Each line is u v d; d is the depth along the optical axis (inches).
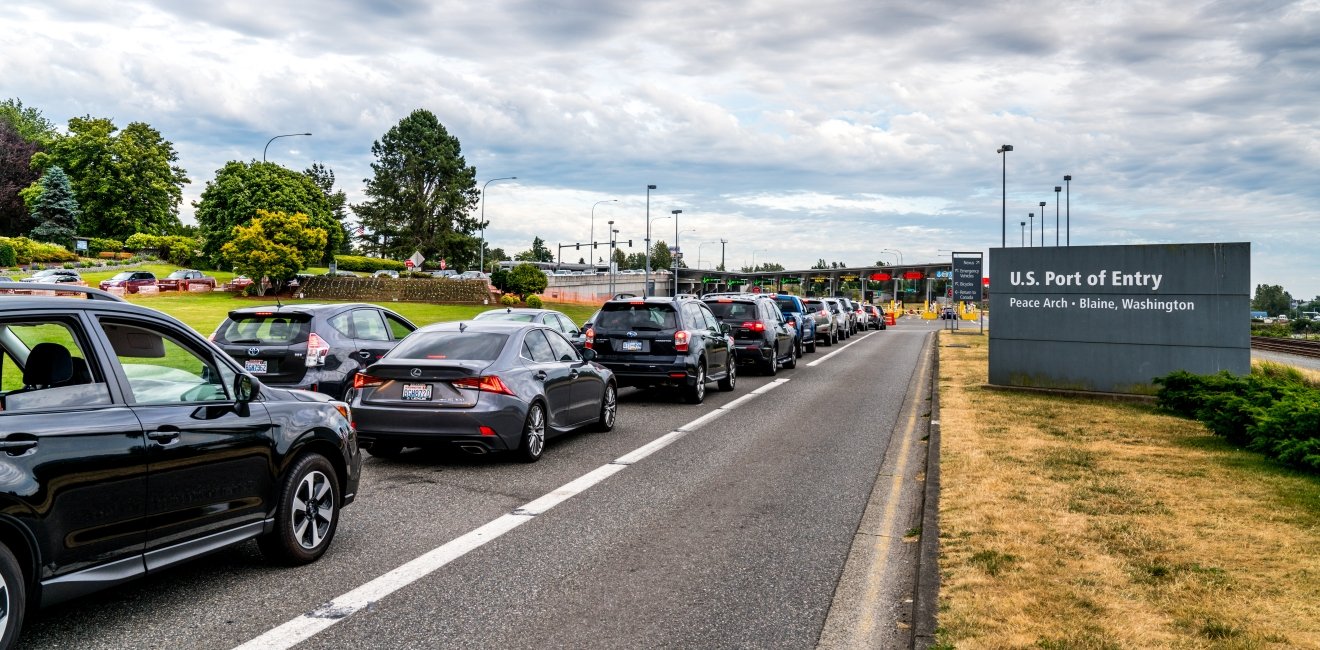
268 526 203.2
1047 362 581.3
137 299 1770.4
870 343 1333.7
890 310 3006.9
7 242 2524.6
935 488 287.0
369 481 315.6
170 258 2982.3
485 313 636.1
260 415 200.4
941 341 1263.5
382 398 338.6
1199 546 218.8
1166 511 255.8
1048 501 268.4
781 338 796.6
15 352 174.4
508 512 270.4
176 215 3789.4
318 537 220.1
